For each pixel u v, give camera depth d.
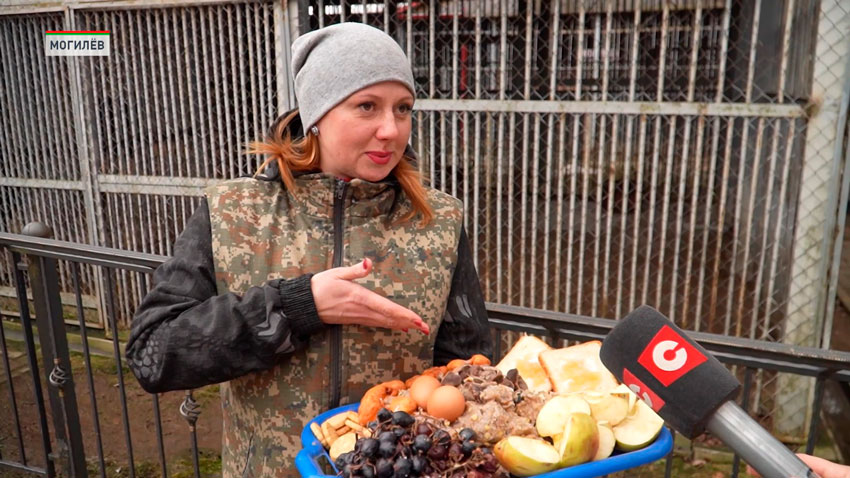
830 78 3.52
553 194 4.34
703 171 4.26
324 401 1.33
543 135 4.26
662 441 1.09
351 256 1.35
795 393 4.06
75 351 5.36
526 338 1.42
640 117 3.92
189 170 5.07
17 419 2.95
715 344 1.74
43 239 2.51
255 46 4.59
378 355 1.35
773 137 3.74
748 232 3.89
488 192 4.31
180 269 1.30
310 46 1.35
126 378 4.98
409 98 1.33
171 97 4.91
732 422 0.81
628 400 1.13
